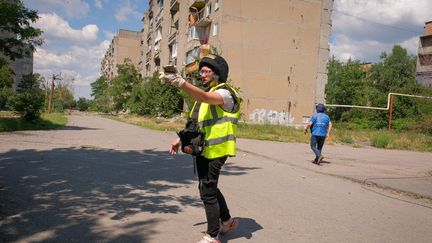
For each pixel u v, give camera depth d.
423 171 11.04
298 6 37.66
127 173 7.87
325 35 38.50
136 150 12.09
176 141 4.17
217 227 3.97
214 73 3.89
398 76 59.59
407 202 6.77
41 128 20.59
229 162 10.80
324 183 8.18
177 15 50.59
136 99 53.44
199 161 3.95
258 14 36.50
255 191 6.89
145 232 4.33
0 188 5.98
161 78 3.37
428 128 30.16
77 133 18.22
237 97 3.90
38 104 21.45
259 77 36.59
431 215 5.92
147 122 34.84
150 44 71.69
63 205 5.23
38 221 4.52
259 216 5.26
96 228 4.39
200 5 40.56
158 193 6.23
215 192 3.96
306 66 37.97
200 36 40.03
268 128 27.14
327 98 55.28
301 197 6.60
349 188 7.77
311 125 11.37
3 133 16.16
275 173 9.16
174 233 4.34
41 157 9.35
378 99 44.75
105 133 19.03
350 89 53.09
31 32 20.11
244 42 36.19
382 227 5.08
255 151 13.84
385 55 60.91
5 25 19.56
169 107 43.59
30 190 5.97
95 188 6.34
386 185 8.10
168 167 8.93
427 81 58.25
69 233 4.18
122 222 4.65
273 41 36.94
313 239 4.44
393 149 20.48
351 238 4.55
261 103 36.62
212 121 3.86
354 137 25.14
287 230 4.71
